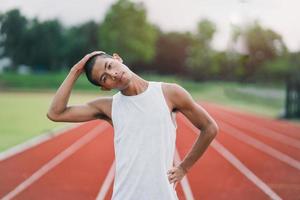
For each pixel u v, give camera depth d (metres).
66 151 11.16
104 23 65.31
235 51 65.56
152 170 2.41
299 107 22.38
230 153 11.52
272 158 10.92
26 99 32.69
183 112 2.56
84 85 50.22
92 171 8.80
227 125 19.67
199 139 2.62
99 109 2.65
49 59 72.19
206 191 7.41
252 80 60.72
